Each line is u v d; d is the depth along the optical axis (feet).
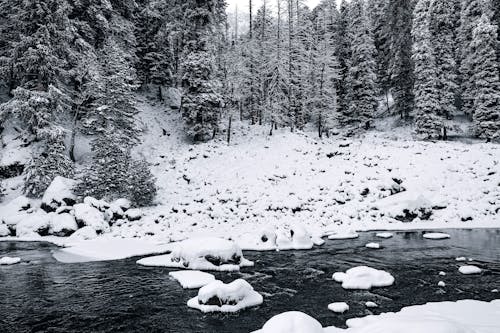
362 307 35.09
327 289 41.19
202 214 86.69
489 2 137.28
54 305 37.45
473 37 134.62
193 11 125.70
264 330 26.50
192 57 123.75
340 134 162.61
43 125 95.25
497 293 38.22
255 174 108.27
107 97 109.40
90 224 74.59
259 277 46.60
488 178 94.73
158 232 74.79
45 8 99.81
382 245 64.18
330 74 152.56
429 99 134.82
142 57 157.99
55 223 75.36
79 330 31.48
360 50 157.79
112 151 91.71
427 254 56.49
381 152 118.52
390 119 170.19
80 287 43.14
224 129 143.43
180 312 35.09
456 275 45.09
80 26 115.03
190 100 125.80
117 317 34.14
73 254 60.03
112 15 130.72
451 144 122.93
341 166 111.86
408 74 157.69
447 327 22.79
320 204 92.43
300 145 127.03
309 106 157.69
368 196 93.97
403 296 37.99
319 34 179.83
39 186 88.12
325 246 65.10
